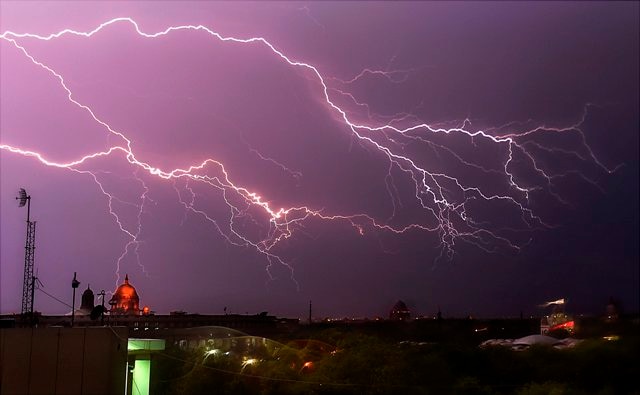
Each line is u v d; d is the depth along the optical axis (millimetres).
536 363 34125
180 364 39094
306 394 34469
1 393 17141
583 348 30281
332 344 51531
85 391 17438
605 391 27531
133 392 22609
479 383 33438
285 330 82250
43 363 17422
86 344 17656
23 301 47844
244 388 36281
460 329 63438
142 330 68125
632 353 28516
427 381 33562
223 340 70000
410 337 56000
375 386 33844
